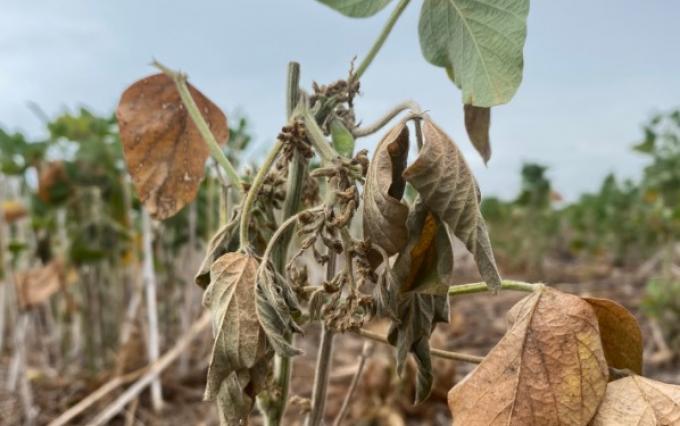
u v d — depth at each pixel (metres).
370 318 0.45
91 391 1.52
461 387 0.44
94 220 1.61
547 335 0.43
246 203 0.46
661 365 1.83
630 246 4.17
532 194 3.83
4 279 1.52
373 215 0.42
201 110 0.62
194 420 1.42
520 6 0.47
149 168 0.62
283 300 0.43
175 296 1.84
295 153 0.48
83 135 1.61
